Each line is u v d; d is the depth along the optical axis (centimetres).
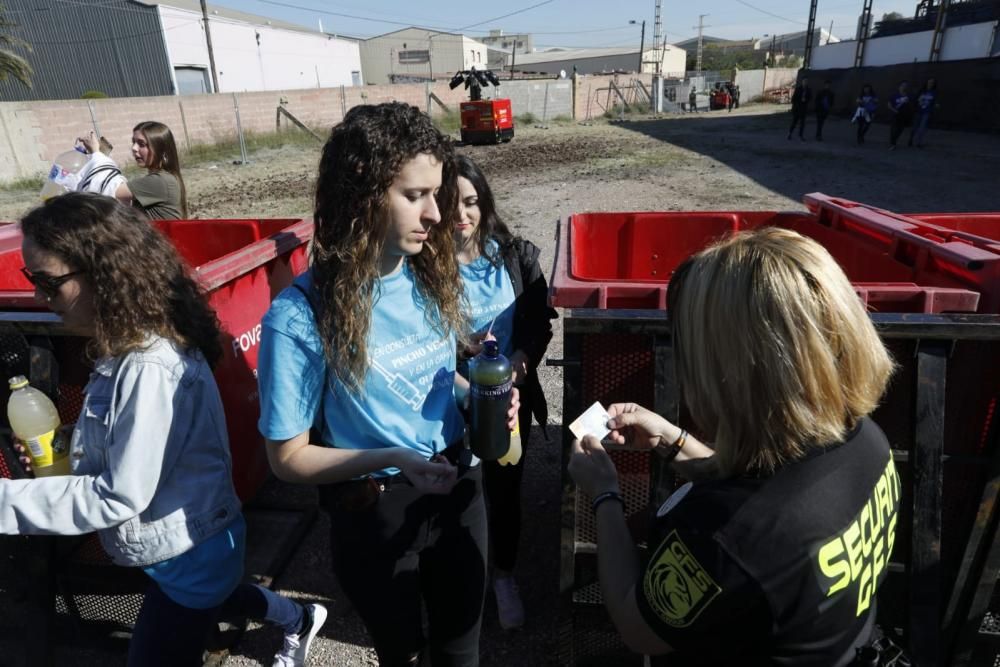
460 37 5888
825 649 89
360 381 136
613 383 179
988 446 170
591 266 304
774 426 88
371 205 122
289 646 213
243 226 339
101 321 139
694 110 3788
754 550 84
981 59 1833
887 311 169
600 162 1493
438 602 168
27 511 138
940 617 186
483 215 207
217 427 157
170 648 160
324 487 151
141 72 2934
